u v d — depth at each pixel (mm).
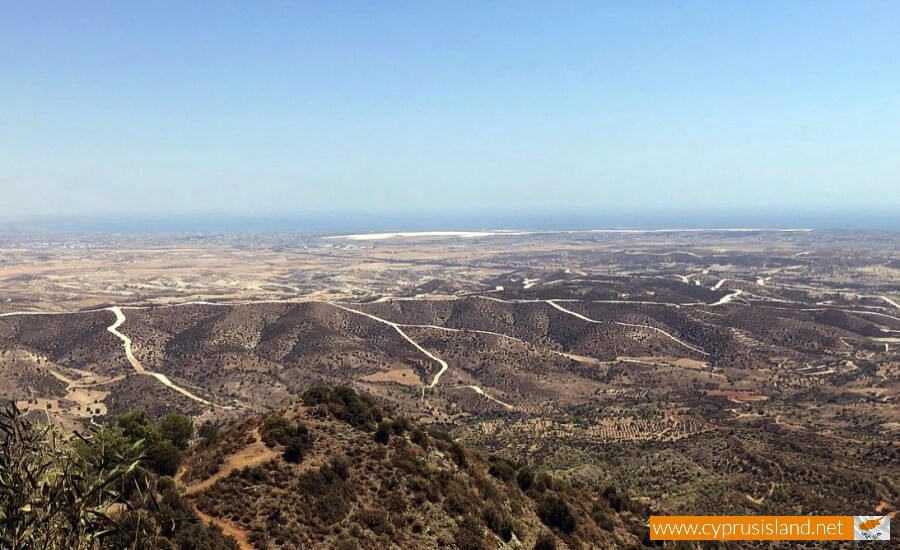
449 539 29688
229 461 33719
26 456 10203
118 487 15945
